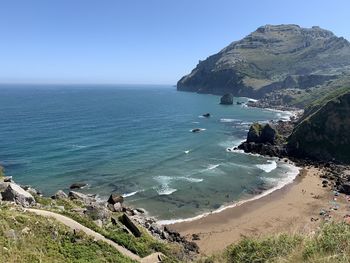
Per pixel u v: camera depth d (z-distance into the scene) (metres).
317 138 94.44
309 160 88.94
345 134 93.38
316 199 61.44
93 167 75.56
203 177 72.25
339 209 56.75
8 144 91.44
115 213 43.31
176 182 68.44
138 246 32.34
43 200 39.03
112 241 31.52
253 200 60.62
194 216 53.62
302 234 13.86
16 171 70.38
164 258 30.69
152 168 77.00
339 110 95.94
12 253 21.19
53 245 25.06
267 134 99.44
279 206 58.06
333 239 11.12
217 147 100.38
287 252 12.58
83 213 37.38
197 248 42.59
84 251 25.75
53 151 86.69
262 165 82.94
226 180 70.94
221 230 49.09
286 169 80.25
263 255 13.47
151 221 45.84
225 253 16.59
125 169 75.31
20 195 34.53
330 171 79.12
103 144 97.06
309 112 123.19
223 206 57.69
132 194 61.28
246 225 50.75
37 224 26.81
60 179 67.25
